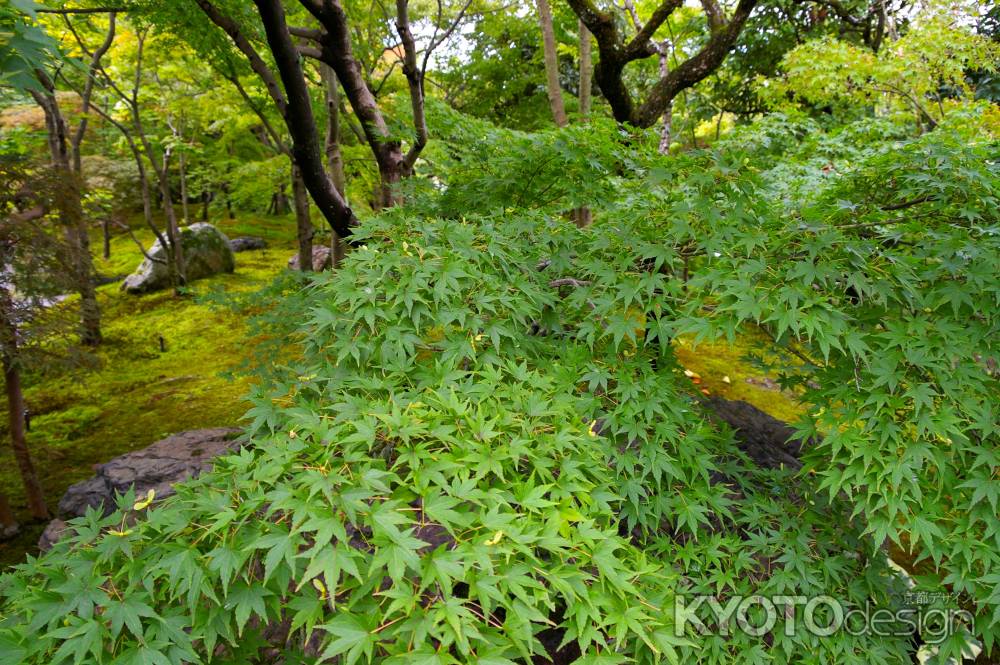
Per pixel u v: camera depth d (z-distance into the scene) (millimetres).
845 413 1834
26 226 3312
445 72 10609
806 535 2217
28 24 1937
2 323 3295
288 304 2996
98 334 6352
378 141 3998
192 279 9656
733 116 12133
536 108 10633
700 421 2242
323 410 1502
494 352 1869
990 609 1783
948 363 1756
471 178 3477
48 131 6633
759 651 1941
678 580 1954
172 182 14211
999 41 7785
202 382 5762
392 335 1692
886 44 7199
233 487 1192
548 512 1263
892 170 2111
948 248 1789
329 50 3641
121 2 4457
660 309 1983
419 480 1159
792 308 1717
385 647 970
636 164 2689
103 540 1123
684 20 8891
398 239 1986
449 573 1012
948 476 1760
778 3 8836
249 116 7613
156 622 1025
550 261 2371
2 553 3502
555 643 1821
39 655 975
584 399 1913
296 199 5695
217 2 4176
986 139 4555
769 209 2162
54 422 5090
